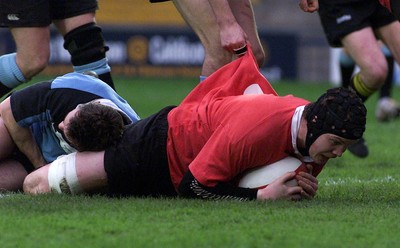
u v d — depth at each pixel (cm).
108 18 6419
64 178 1588
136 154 1565
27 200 1523
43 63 2098
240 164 1495
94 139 1573
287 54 6475
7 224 1333
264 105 1494
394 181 1969
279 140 1488
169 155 1562
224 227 1322
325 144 1448
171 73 6372
